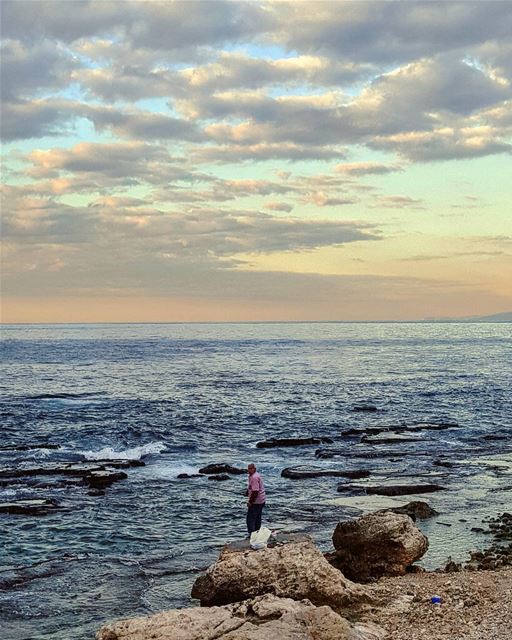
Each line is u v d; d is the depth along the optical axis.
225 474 34.75
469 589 16.97
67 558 22.42
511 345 197.38
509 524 25.62
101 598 19.09
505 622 14.43
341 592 16.16
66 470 34.66
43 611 18.22
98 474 33.59
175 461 38.34
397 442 44.22
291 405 62.31
